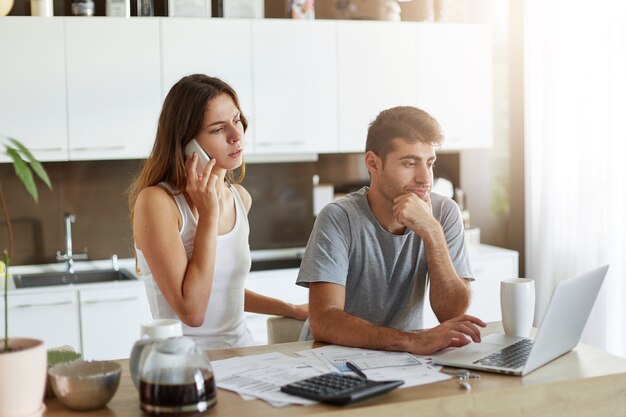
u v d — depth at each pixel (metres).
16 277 3.89
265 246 4.41
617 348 3.84
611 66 3.76
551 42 4.16
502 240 4.70
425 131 2.20
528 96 4.36
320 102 4.09
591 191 3.96
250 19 3.97
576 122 4.06
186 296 2.21
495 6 4.54
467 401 1.65
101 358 3.65
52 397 1.68
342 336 2.04
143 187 2.37
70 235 4.09
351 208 2.27
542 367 1.85
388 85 4.19
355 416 1.57
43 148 3.75
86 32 3.76
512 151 4.67
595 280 1.96
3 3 3.68
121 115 3.83
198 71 3.91
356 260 2.26
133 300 3.67
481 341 2.07
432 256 2.25
